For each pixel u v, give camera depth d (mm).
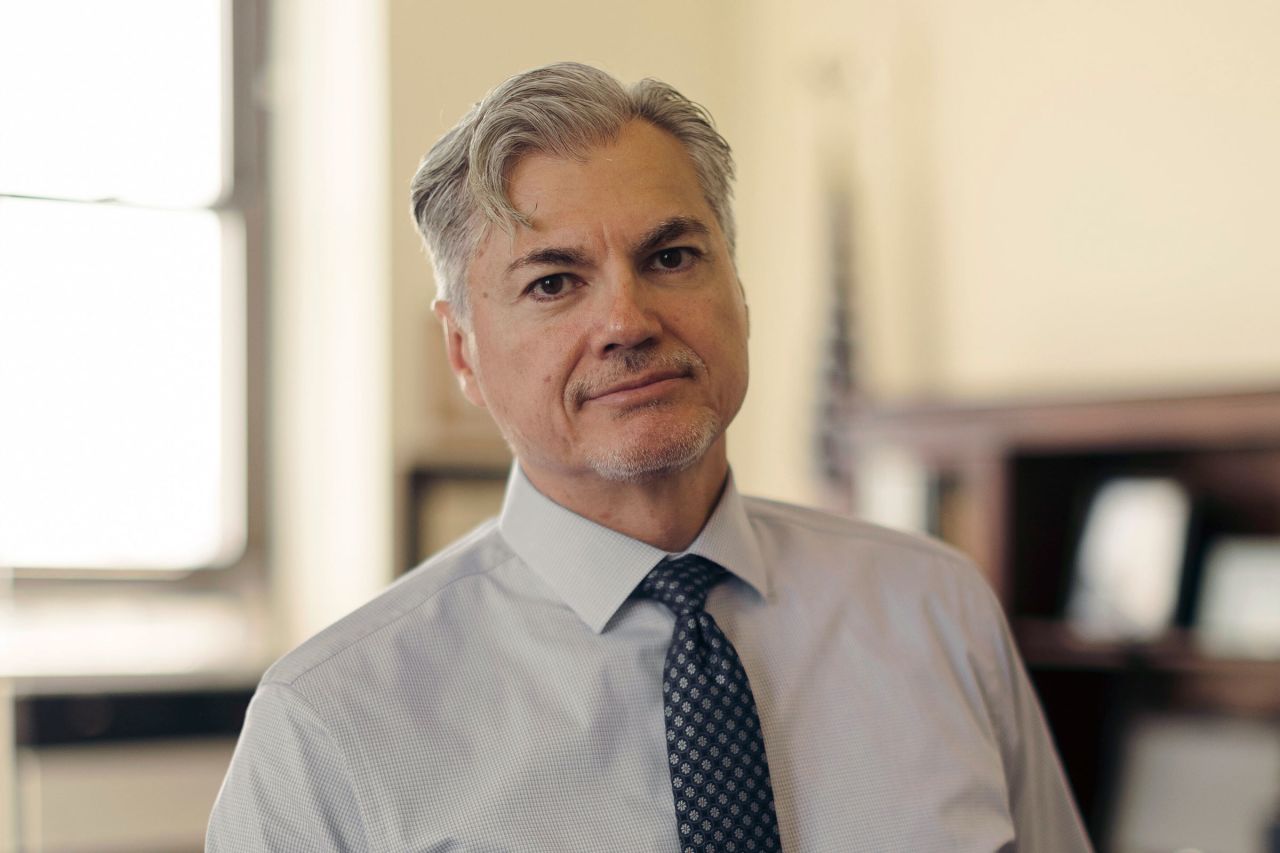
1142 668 2900
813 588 1565
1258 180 3105
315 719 1359
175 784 3627
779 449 4465
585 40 4480
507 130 1387
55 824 3510
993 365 3723
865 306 4105
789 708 1467
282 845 1347
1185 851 2945
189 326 4648
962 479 3391
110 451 4555
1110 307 3428
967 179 3814
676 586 1452
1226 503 3047
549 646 1449
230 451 4707
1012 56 3695
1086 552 3178
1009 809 1519
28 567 4430
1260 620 2879
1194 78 3248
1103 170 3455
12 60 4363
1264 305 3082
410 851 1332
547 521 1500
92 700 3553
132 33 4520
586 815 1365
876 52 4109
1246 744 2924
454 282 1493
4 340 4387
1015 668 1633
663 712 1419
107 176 4496
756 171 4609
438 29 4219
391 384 4133
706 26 4719
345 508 4316
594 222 1374
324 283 4445
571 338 1387
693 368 1397
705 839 1331
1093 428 2910
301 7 4555
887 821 1421
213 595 4684
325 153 4449
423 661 1429
